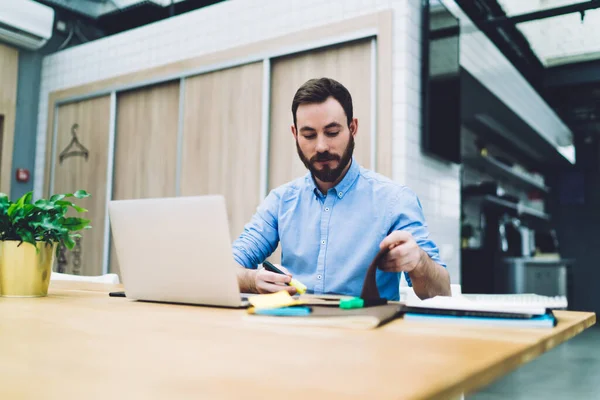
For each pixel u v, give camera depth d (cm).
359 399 44
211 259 114
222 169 374
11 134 470
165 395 45
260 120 357
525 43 538
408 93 304
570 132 812
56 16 487
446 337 76
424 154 322
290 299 104
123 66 438
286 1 352
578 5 405
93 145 452
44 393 46
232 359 61
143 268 125
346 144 161
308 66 339
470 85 456
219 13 385
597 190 841
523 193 870
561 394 304
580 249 842
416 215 164
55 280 220
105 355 63
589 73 611
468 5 409
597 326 621
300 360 60
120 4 437
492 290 582
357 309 98
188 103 396
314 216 175
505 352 65
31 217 142
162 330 83
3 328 85
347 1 326
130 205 125
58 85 482
